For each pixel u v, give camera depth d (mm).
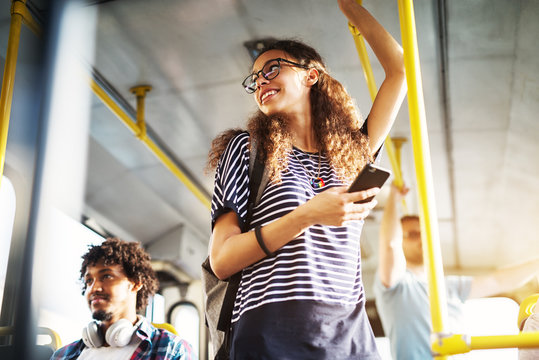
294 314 1512
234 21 4605
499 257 9492
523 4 4426
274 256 1577
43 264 4641
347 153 1891
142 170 6621
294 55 2016
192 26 4633
